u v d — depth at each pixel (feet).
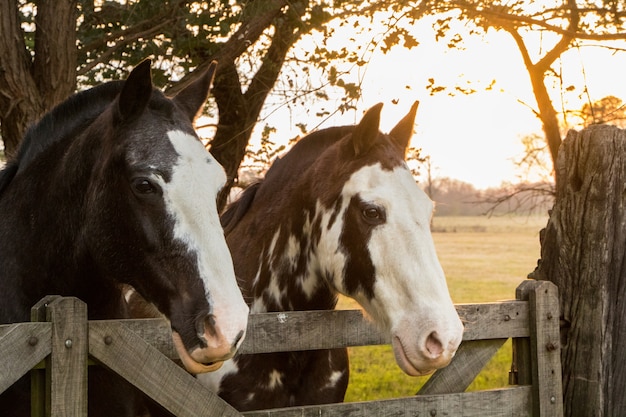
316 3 17.19
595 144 10.85
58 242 9.09
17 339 7.25
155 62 18.81
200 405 8.39
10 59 15.53
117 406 9.64
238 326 7.38
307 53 17.66
